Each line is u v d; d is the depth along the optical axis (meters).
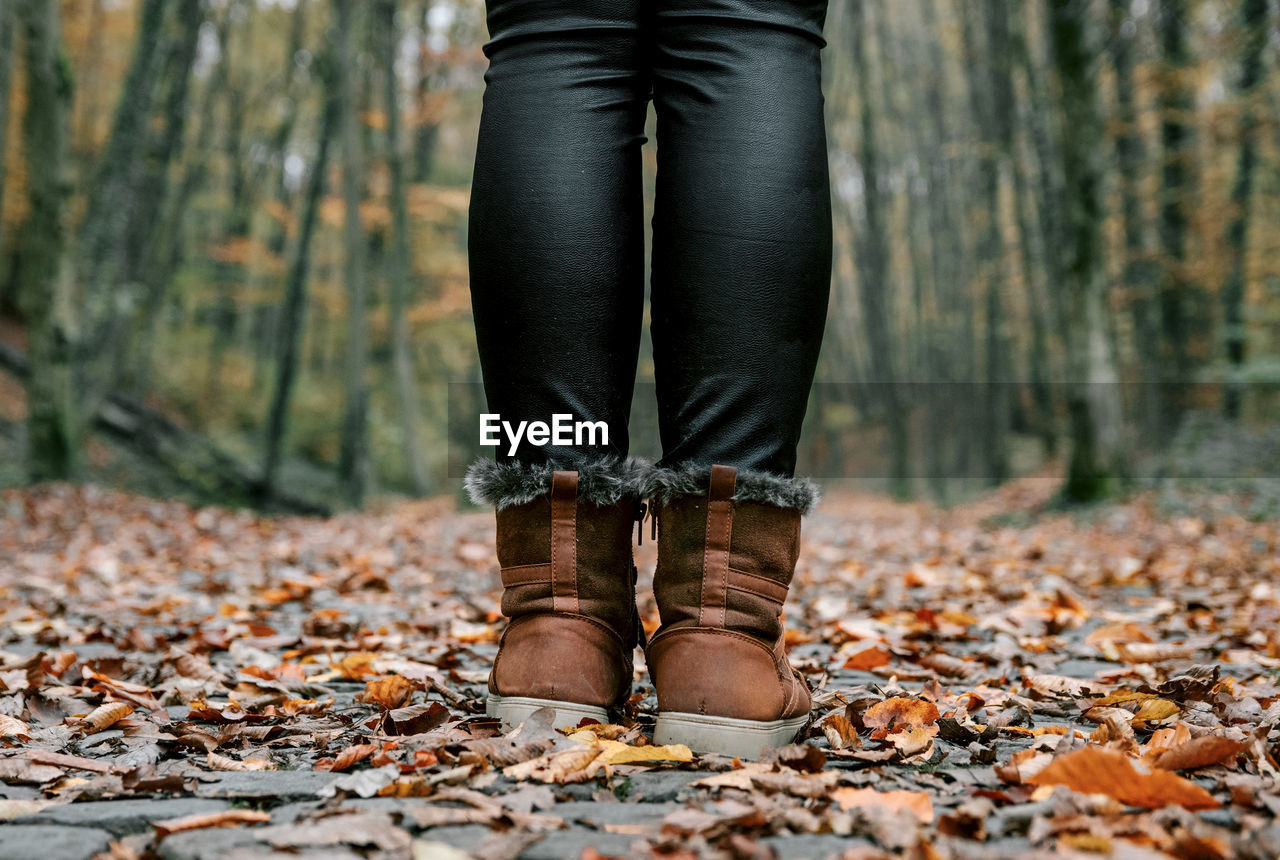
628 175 1.34
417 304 23.11
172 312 24.03
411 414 17.95
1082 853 0.87
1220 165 17.25
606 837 0.96
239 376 22.78
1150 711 1.50
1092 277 11.06
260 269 24.41
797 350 1.30
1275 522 8.53
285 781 1.18
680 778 1.16
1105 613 3.33
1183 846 0.88
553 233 1.28
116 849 0.93
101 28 19.53
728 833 0.95
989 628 2.92
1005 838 0.97
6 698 1.68
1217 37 14.16
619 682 1.40
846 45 23.50
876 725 1.44
